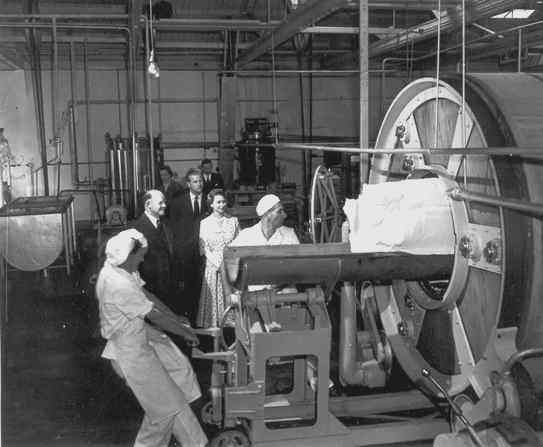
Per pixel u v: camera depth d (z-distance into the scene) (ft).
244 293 13.33
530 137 11.11
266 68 54.34
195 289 22.95
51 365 20.81
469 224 12.39
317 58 54.44
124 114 51.96
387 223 12.80
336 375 19.40
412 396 15.19
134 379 13.29
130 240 13.24
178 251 23.09
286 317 14.14
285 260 12.34
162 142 50.47
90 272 32.99
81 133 51.67
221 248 21.49
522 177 11.03
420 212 12.65
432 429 13.88
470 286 12.82
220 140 42.68
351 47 50.42
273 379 17.17
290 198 36.91
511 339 11.35
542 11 32.91
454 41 40.78
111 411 17.22
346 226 15.29
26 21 38.04
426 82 14.24
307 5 25.04
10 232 31.04
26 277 33.32
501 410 10.90
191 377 14.99
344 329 16.10
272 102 55.01
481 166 12.36
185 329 14.03
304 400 14.60
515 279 11.18
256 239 15.99
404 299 15.97
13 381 19.42
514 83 12.48
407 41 34.76
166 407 13.46
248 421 13.46
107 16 31.30
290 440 12.55
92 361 21.16
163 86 52.70
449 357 14.19
